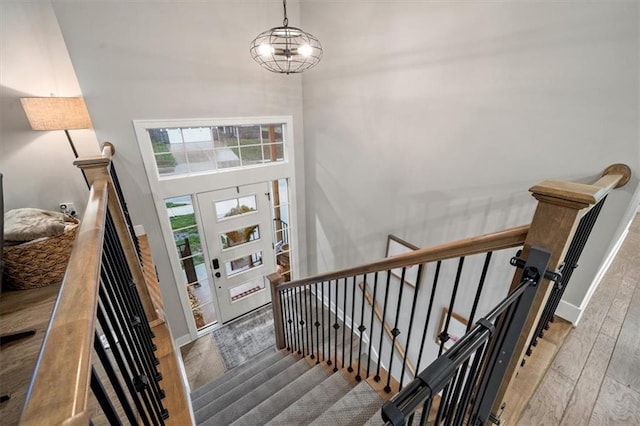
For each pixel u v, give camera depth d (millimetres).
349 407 1448
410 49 2256
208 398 2508
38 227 1870
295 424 1547
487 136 1918
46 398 374
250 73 3109
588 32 1390
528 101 1674
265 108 3348
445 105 2121
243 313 4082
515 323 906
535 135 1686
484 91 1867
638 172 1378
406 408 502
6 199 2467
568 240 754
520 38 1632
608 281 2143
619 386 1363
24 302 1787
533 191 755
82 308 526
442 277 2496
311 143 3662
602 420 1226
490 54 1785
